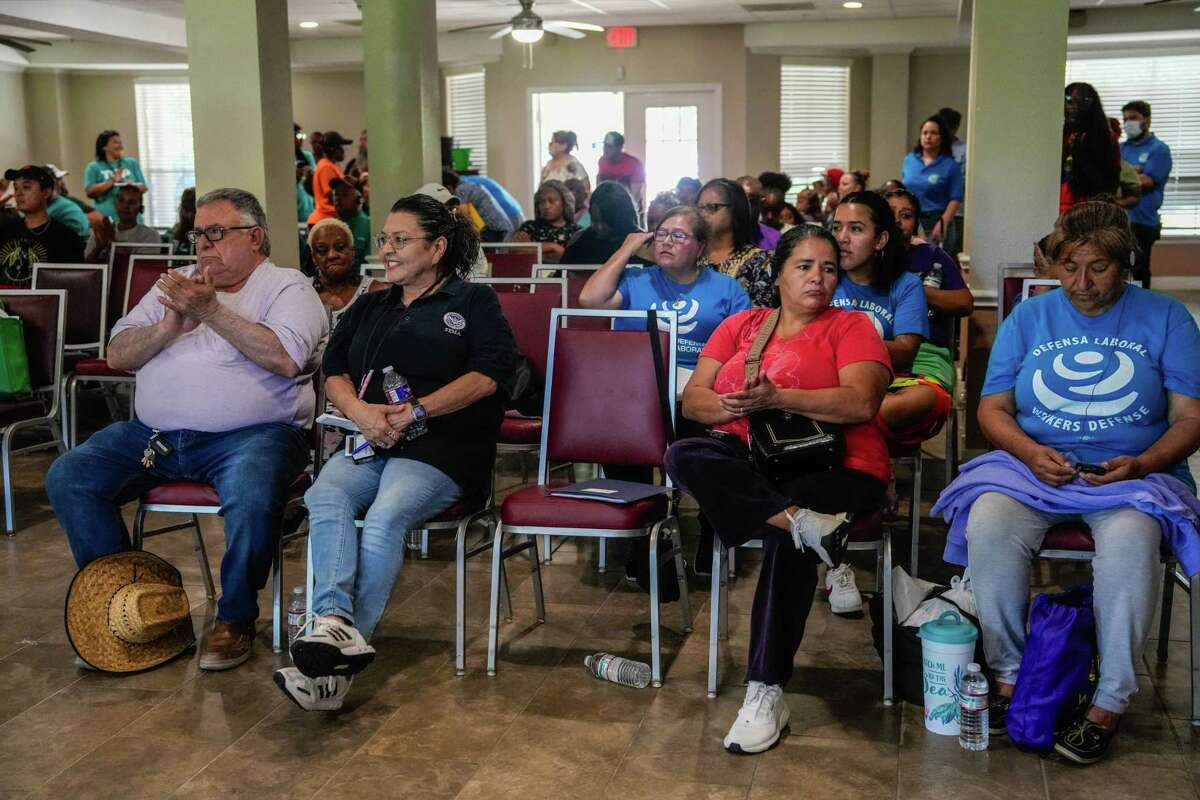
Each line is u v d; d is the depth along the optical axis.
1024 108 4.84
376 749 2.61
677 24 12.16
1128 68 12.62
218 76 5.37
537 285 4.87
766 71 12.28
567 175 9.61
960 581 2.84
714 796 2.39
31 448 4.36
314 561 2.86
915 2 10.66
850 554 3.96
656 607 2.91
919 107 12.98
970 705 2.56
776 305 3.86
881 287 3.71
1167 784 2.41
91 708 2.84
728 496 2.65
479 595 3.62
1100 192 5.22
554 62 12.55
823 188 10.98
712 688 2.85
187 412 3.16
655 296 3.79
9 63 13.84
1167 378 2.73
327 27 12.28
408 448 3.02
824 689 2.90
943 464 5.18
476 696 2.88
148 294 3.35
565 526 2.89
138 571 3.12
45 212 6.24
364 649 2.70
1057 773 2.46
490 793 2.41
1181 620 3.30
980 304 4.95
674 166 12.52
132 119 14.93
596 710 2.80
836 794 2.39
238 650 3.08
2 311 4.33
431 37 7.70
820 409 2.74
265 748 2.62
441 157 8.28
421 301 3.16
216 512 3.14
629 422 3.17
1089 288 2.72
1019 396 2.84
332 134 9.89
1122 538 2.51
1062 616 2.53
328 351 3.26
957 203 7.92
